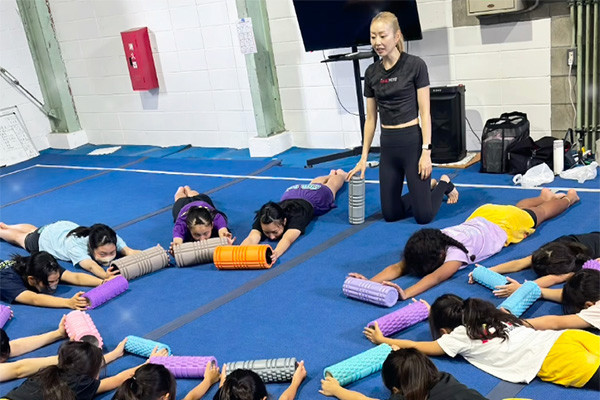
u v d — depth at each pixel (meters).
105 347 3.26
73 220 5.51
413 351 2.33
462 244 3.53
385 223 4.46
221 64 7.25
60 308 3.78
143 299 3.78
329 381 2.62
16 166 8.19
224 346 3.12
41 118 8.94
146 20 7.59
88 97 8.70
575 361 2.42
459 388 2.20
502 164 5.17
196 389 2.68
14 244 4.96
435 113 5.54
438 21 5.71
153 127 8.25
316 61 6.58
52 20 8.49
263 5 6.65
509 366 2.58
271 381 2.76
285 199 4.77
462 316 2.71
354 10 5.56
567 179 4.80
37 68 8.71
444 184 4.53
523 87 5.54
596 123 5.30
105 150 8.38
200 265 4.21
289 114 7.03
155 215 5.34
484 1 5.25
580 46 5.10
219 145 7.75
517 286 3.16
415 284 3.38
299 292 3.59
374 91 4.23
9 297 3.88
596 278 2.79
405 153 4.19
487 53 5.59
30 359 3.04
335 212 4.83
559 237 3.70
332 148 6.88
